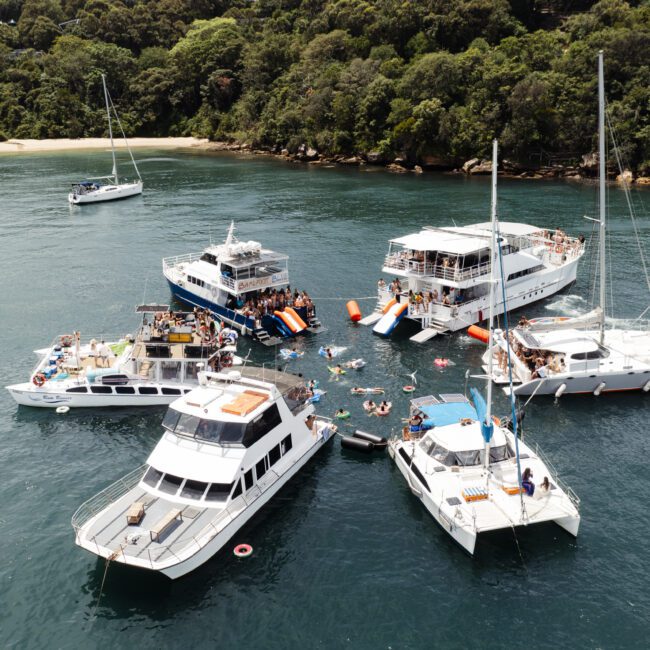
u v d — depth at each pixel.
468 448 33.19
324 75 176.50
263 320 55.16
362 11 189.62
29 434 40.03
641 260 76.12
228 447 31.88
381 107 163.38
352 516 32.34
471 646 24.86
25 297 66.50
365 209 107.06
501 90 145.88
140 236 90.94
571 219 97.44
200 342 44.03
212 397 34.56
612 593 27.31
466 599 27.11
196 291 61.16
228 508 30.23
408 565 29.03
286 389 35.88
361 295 66.06
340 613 26.45
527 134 145.25
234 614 26.44
